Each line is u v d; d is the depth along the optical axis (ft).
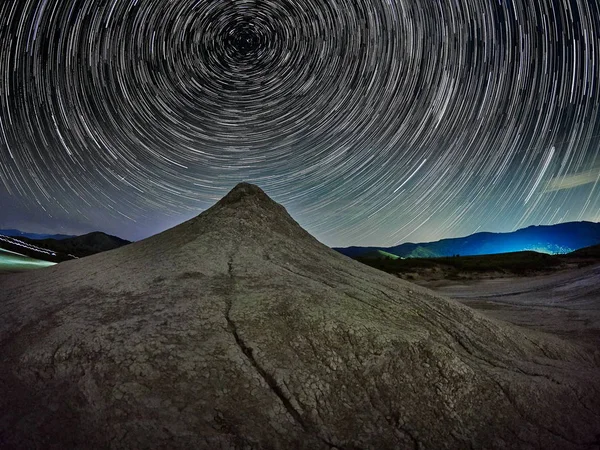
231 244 20.74
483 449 11.02
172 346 11.94
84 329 13.01
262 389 11.05
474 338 16.85
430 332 15.74
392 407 11.65
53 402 10.32
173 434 9.33
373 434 10.63
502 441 11.44
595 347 23.85
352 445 10.15
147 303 14.65
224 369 11.39
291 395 11.07
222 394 10.66
